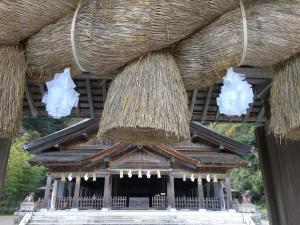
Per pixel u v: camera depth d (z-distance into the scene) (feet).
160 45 3.15
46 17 3.21
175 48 3.43
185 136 3.10
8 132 3.19
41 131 91.40
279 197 8.18
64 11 3.24
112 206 41.91
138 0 2.99
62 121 92.68
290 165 7.57
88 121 43.24
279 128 3.34
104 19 3.04
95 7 3.14
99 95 8.84
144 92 3.09
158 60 3.26
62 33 3.19
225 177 40.19
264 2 3.14
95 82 8.18
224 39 3.12
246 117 9.39
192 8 3.05
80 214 37.78
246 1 3.19
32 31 3.31
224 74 3.39
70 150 44.04
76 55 3.20
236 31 3.08
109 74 3.61
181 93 3.26
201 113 9.46
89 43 3.09
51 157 40.01
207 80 3.44
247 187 77.36
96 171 39.88
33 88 8.30
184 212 38.22
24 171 71.20
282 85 3.39
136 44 3.04
